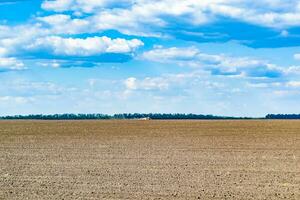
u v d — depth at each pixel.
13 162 35.59
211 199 21.73
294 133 74.69
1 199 21.59
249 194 22.89
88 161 35.97
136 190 23.75
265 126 105.75
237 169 31.36
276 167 32.47
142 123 135.25
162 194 22.77
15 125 120.62
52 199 21.62
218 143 53.38
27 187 24.67
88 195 22.52
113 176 28.34
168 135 70.00
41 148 47.69
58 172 30.14
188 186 24.91
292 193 23.19
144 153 41.97
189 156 39.34
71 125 118.56
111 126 109.06
